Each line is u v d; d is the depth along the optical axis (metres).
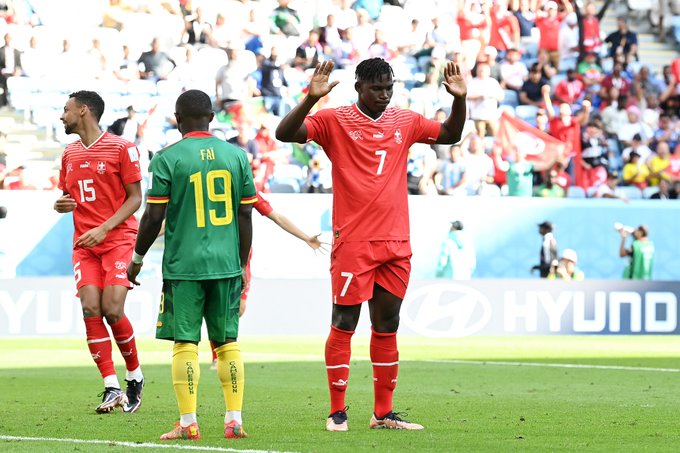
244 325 64.50
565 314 68.12
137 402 27.14
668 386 35.78
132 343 27.06
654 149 82.75
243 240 21.08
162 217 20.58
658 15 87.25
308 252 71.62
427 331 66.50
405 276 22.84
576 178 80.19
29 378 38.66
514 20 83.12
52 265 70.38
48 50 76.94
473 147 77.62
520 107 81.25
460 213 74.44
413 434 21.83
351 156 22.55
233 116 76.44
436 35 82.19
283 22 79.69
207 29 78.75
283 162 75.75
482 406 28.58
